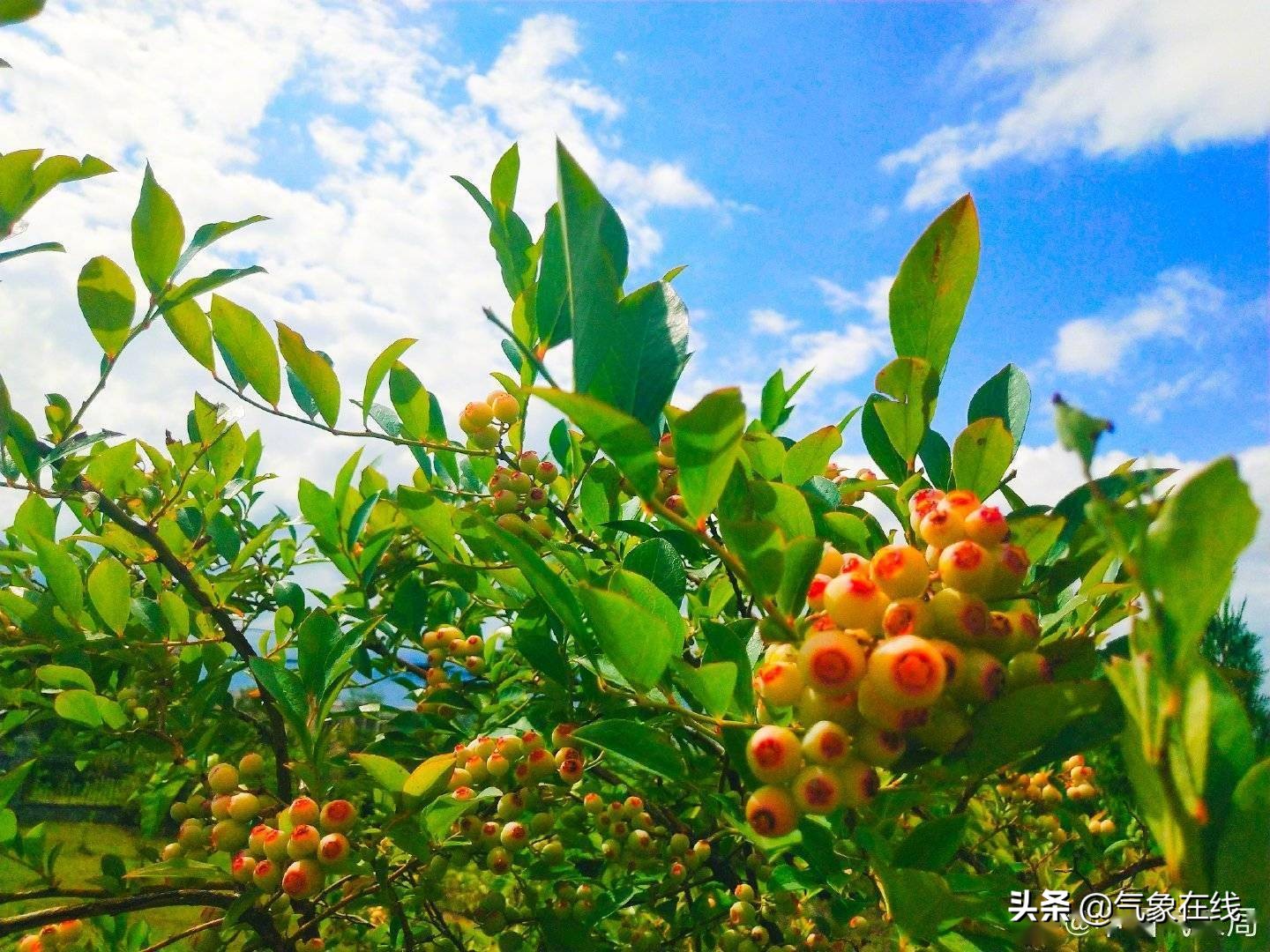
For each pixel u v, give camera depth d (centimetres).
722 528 21
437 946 49
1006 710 20
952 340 26
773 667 21
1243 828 16
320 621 35
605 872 53
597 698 37
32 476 41
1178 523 14
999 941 24
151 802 48
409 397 42
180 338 39
